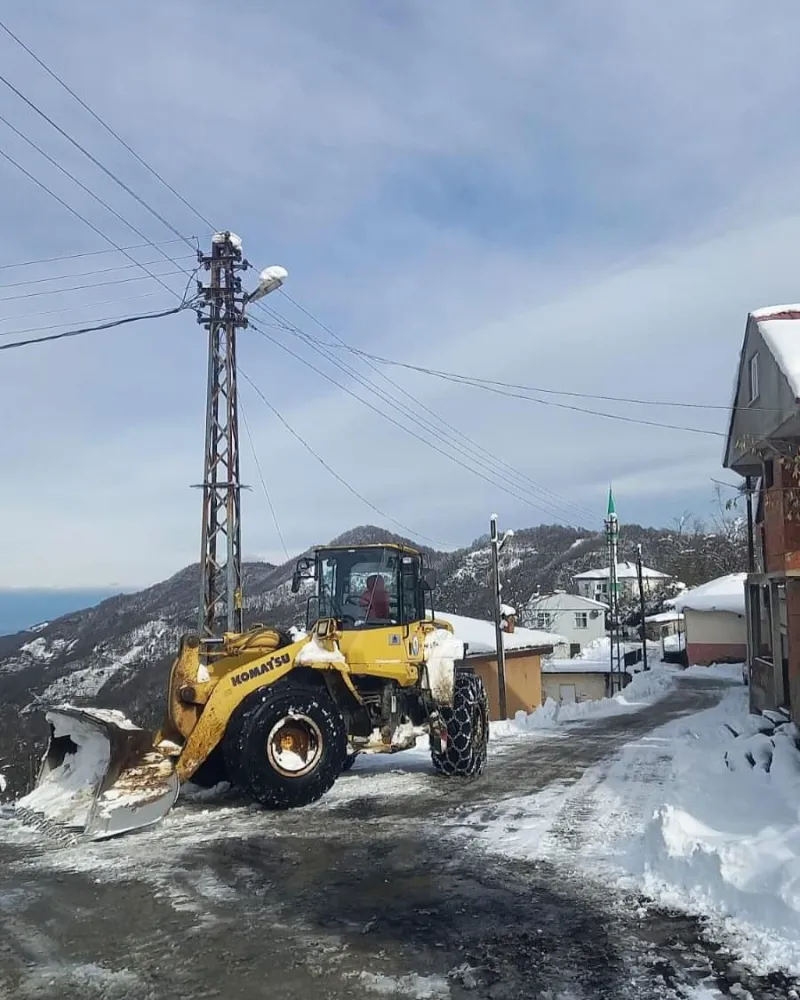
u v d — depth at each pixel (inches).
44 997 167.3
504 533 991.6
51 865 258.5
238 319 627.2
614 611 1737.2
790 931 186.9
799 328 656.4
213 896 228.5
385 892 231.5
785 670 666.8
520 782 399.2
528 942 193.6
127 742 307.3
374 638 385.4
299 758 339.3
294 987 170.9
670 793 338.6
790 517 641.6
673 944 191.0
